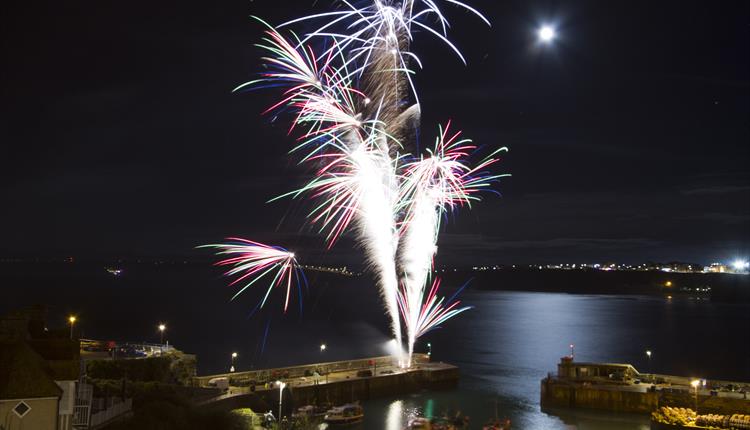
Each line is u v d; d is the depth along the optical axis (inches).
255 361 5502.0
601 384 3533.5
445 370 4079.7
